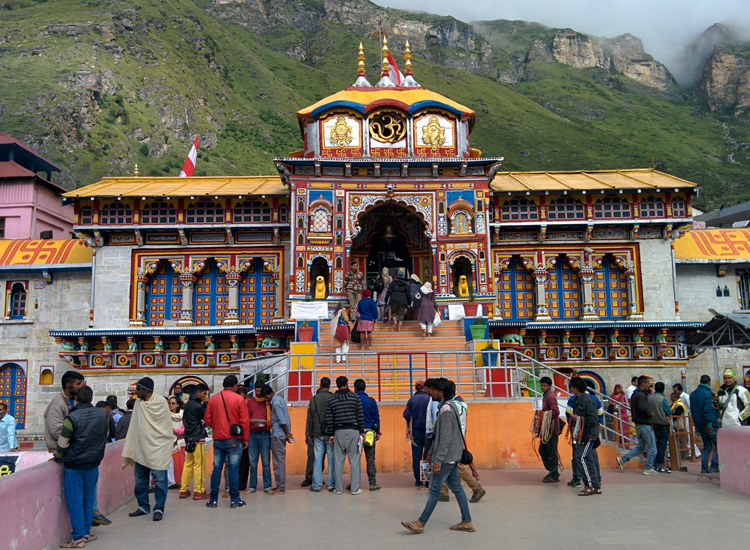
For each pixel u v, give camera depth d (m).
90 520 9.26
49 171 41.84
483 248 23.02
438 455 9.28
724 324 18.58
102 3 131.50
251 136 128.38
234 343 24.67
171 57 128.88
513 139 148.25
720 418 15.97
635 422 14.59
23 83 95.44
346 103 23.28
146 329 24.22
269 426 12.48
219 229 25.42
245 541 8.96
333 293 22.62
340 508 10.95
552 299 25.98
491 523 9.76
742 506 10.62
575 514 10.23
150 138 103.38
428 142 23.59
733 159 163.62
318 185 23.14
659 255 25.64
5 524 7.57
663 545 8.39
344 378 12.41
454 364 19.55
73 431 9.05
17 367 26.52
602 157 145.12
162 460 10.38
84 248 27.34
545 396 13.37
